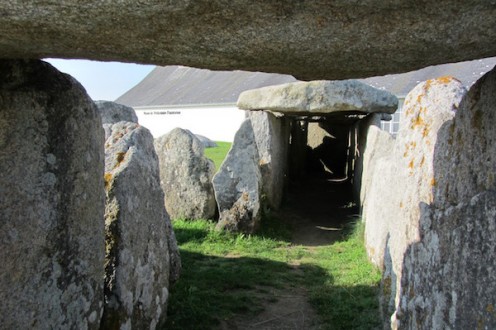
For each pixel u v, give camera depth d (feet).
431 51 4.28
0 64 5.95
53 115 6.35
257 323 11.50
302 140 37.17
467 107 6.34
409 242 7.82
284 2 3.75
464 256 5.74
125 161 9.50
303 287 13.94
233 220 19.31
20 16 3.72
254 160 19.99
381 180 15.17
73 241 6.74
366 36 4.04
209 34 4.03
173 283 12.56
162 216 11.05
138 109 95.25
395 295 8.99
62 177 6.48
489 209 5.30
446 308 6.12
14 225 5.77
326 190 31.78
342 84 22.47
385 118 23.79
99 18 3.78
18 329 5.80
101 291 7.61
